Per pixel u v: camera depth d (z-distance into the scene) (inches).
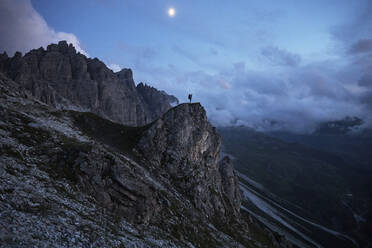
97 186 1701.5
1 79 3459.6
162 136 4018.2
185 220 2472.9
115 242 1189.1
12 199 1006.4
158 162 3698.3
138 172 2851.9
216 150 4815.5
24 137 1895.9
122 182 1841.8
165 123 4274.1
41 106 3523.6
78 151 1908.2
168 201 2568.9
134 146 3831.2
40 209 1062.4
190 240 2122.3
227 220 3585.1
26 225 878.4
